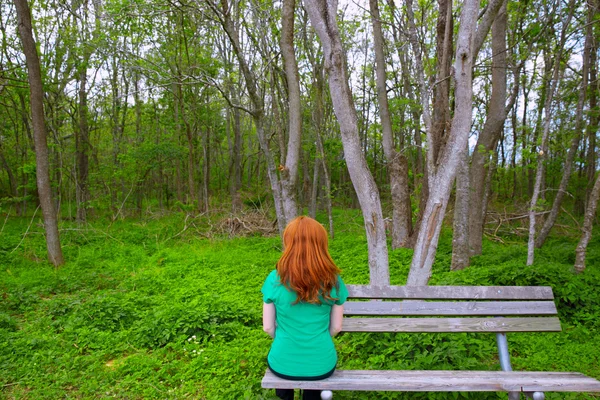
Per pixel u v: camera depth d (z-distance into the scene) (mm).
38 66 9414
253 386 3668
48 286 7609
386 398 3416
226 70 15125
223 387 3797
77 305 6086
